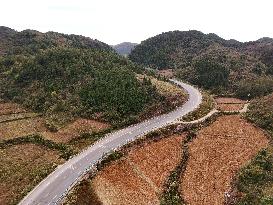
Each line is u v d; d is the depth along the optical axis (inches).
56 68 4699.8
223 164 3075.8
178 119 3769.7
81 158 2970.0
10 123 3784.5
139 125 3646.7
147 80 4498.0
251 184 2842.0
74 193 2417.6
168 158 3051.2
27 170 2856.8
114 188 2544.3
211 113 4114.2
